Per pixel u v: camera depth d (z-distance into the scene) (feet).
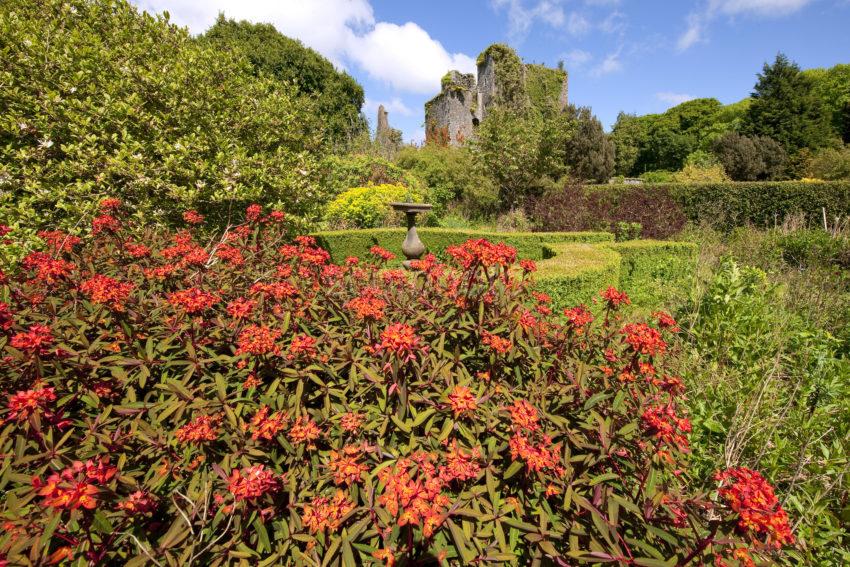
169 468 4.34
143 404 4.73
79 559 3.34
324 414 4.92
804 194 34.42
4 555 3.14
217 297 6.82
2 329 5.30
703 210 37.96
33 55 12.75
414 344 4.98
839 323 12.73
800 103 77.66
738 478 3.76
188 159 14.53
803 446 7.14
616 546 3.70
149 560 3.57
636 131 121.19
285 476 4.39
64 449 4.10
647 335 5.65
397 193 37.40
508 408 4.54
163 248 10.39
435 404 4.92
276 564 3.92
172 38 17.01
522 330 5.80
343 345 5.88
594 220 37.83
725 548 3.90
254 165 16.17
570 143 63.31
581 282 15.07
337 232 27.81
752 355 9.68
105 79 13.79
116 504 3.73
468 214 47.47
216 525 3.88
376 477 4.68
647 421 4.25
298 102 19.94
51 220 12.17
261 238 11.51
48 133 12.38
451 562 4.07
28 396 3.81
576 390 5.56
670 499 4.34
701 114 138.41
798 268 19.03
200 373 5.61
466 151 49.80
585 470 4.69
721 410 8.35
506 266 6.64
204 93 15.61
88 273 7.56
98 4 15.99
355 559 4.12
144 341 5.84
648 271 23.31
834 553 6.12
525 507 4.58
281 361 5.37
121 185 13.44
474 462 4.45
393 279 9.09
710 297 11.32
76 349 5.35
